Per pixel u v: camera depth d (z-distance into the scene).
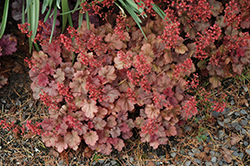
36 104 2.21
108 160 2.10
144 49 1.97
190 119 2.26
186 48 2.03
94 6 1.88
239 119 2.22
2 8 2.12
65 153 2.10
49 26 1.92
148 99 2.02
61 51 2.05
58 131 1.96
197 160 2.09
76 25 2.09
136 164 2.09
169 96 2.00
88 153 2.11
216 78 2.21
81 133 1.96
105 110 2.00
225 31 2.14
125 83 2.03
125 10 2.10
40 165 2.05
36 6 1.84
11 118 2.14
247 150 2.10
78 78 1.92
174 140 2.19
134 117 2.26
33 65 1.99
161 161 2.10
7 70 2.16
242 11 2.12
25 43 2.20
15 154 2.07
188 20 2.07
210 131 2.21
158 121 2.01
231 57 2.15
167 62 2.02
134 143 2.19
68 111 2.05
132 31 2.09
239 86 2.33
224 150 2.11
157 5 2.08
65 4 1.85
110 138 2.01
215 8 2.06
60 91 1.84
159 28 2.08
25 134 2.12
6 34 2.08
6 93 2.17
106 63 2.03
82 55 1.85
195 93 2.32
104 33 2.04
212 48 2.16
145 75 1.90
